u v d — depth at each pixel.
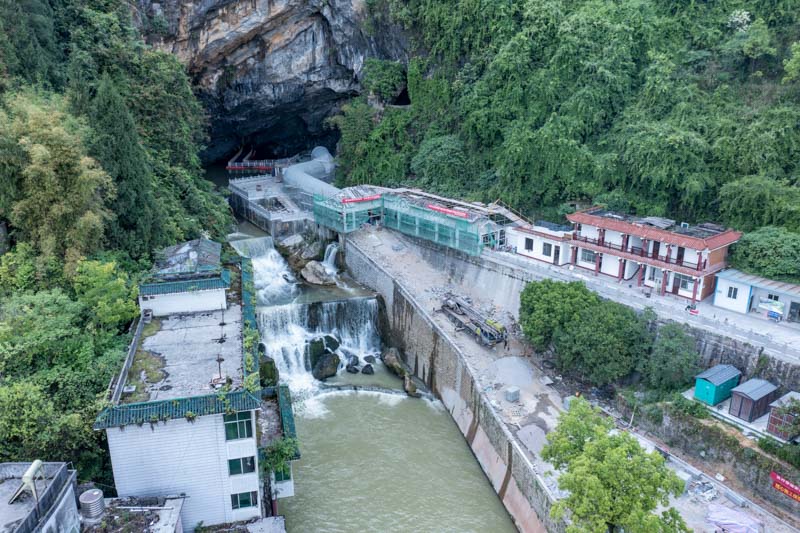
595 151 66.06
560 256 60.16
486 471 45.06
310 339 60.38
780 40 65.31
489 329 53.53
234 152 115.44
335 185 89.50
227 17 83.38
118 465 33.38
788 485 35.06
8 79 48.69
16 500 28.12
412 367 60.25
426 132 82.94
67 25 61.44
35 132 41.50
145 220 50.34
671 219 59.56
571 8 73.81
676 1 69.56
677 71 66.38
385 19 86.75
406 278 64.25
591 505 30.16
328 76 94.56
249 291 51.44
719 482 38.25
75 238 42.78
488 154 74.88
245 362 37.50
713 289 52.94
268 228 78.31
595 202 62.00
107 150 47.62
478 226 61.91
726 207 55.88
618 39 67.44
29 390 33.12
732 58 65.38
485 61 77.31
